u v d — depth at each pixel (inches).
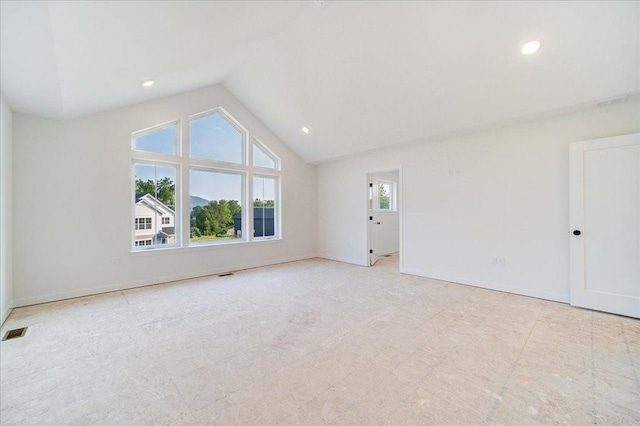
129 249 156.7
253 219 216.8
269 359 81.7
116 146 153.1
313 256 257.4
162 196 173.6
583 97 112.0
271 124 216.2
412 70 126.3
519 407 60.9
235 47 135.1
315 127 196.9
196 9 87.4
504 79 116.1
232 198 207.5
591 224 117.7
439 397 64.5
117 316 115.2
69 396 65.6
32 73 92.6
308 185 253.1
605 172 114.2
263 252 219.6
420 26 106.7
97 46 87.9
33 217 130.0
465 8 95.7
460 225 164.4
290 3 105.4
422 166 182.5
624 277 111.0
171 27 93.0
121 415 59.4
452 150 167.9
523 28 96.1
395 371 75.0
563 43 96.7
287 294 144.6
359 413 59.6
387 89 141.7
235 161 209.5
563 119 129.1
